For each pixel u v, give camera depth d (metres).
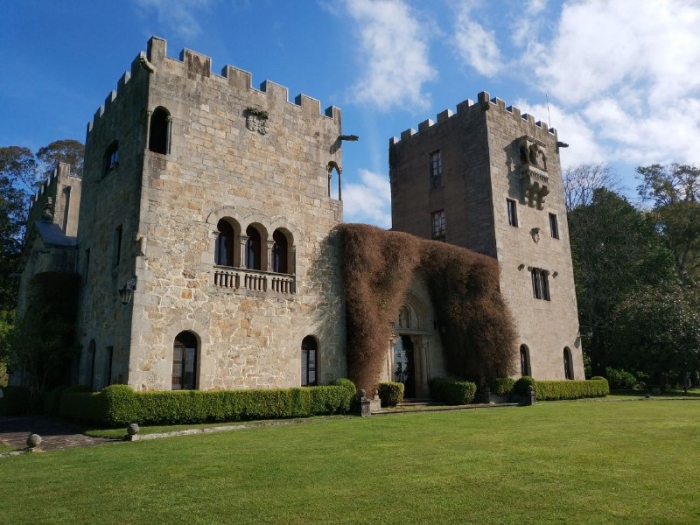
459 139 37.34
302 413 22.28
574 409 25.69
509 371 31.48
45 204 36.72
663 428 17.64
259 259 24.66
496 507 8.34
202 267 22.20
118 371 20.44
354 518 7.88
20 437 17.55
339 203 27.77
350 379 25.47
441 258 31.17
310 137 27.31
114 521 7.98
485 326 31.11
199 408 19.72
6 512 8.51
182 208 22.16
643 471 10.75
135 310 20.11
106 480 10.48
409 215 39.88
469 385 28.80
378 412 24.14
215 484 9.98
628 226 52.06
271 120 25.88
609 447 13.73
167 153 22.25
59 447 15.25
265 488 9.62
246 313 23.06
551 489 9.38
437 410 25.36
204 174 23.08
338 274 26.78
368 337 25.88
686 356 40.09
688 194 55.50
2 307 48.84
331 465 11.55
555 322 37.28
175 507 8.58
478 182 35.62
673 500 8.63
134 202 21.70
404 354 31.58
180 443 15.16
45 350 25.25
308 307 25.22
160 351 20.45
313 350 25.31
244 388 22.31
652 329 41.62
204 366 21.44
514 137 37.69
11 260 47.88
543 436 15.91
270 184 25.19
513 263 34.94
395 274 28.22
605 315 48.34
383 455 12.74
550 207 39.62
